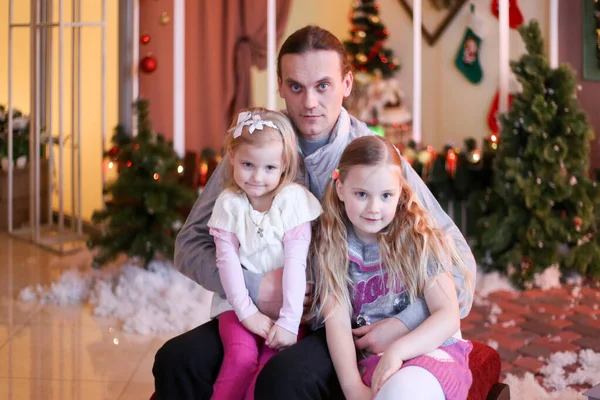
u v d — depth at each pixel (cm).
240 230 190
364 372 177
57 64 573
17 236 530
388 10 533
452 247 185
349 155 179
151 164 400
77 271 423
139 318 349
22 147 568
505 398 193
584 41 453
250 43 494
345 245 184
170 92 466
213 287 196
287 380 166
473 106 513
